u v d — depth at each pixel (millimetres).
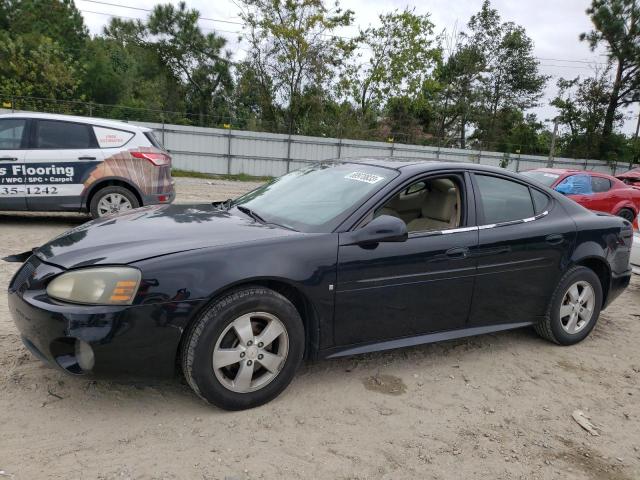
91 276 2689
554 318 4270
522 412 3295
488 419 3174
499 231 3838
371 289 3295
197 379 2809
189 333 2818
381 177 3629
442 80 42062
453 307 3693
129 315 2656
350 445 2777
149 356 2734
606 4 37094
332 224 3285
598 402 3512
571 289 4320
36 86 26625
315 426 2926
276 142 26125
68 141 7445
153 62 38656
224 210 3883
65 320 2615
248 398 2984
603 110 38312
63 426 2736
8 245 6469
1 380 3117
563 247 4172
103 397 3037
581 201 10391
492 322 3951
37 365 3324
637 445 3035
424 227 3902
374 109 38094
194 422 2861
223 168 25547
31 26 34500
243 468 2516
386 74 37375
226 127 26000
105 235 3131
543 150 39250
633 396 3635
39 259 2988
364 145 27859
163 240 2992
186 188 16250
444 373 3748
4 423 2713
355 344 3365
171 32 37844
